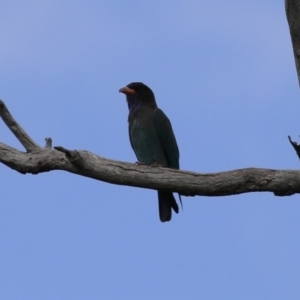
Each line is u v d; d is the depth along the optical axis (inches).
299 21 378.9
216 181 405.7
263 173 398.0
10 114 403.5
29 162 407.5
